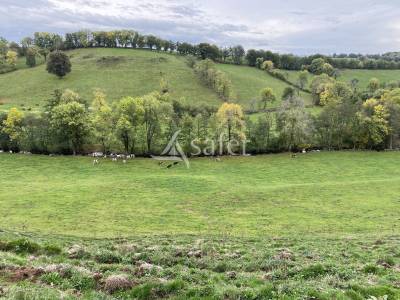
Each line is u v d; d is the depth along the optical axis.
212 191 69.31
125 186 72.25
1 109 146.75
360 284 18.88
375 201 62.84
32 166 95.69
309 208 58.81
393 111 116.44
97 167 95.44
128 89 181.00
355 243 35.94
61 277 19.70
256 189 71.62
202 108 141.00
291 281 19.42
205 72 191.50
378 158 106.88
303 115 114.38
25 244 27.22
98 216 53.47
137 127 108.06
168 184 73.56
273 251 30.03
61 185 75.06
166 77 194.50
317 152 114.88
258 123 116.19
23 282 18.73
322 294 16.89
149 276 20.38
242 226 48.69
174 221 51.28
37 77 195.00
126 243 34.97
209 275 21.25
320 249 32.28
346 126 117.81
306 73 195.00
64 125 106.88
